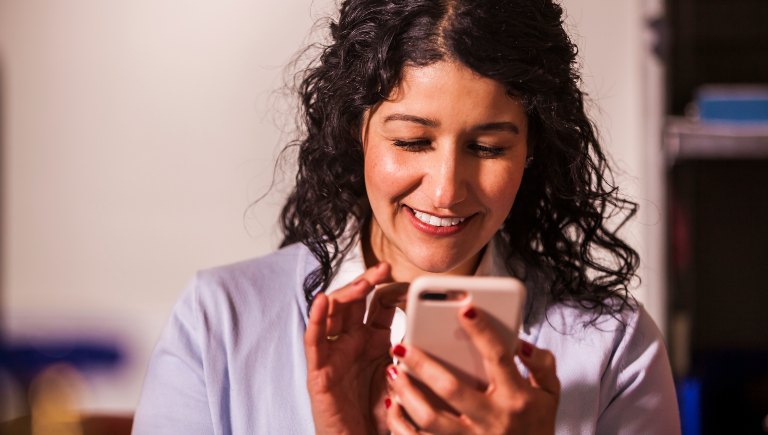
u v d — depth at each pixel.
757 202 2.12
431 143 0.95
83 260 2.95
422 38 0.91
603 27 2.44
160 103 2.85
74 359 2.80
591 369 1.11
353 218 1.16
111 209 2.91
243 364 1.11
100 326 2.91
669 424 1.14
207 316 1.13
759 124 2.09
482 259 1.13
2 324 2.87
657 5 2.13
